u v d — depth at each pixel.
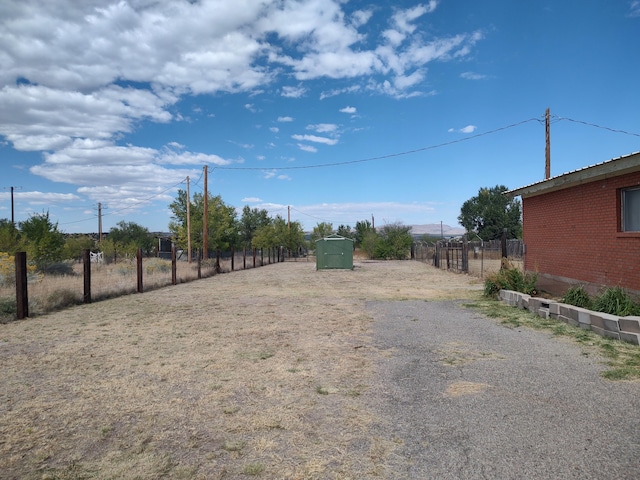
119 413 4.05
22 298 9.28
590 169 8.44
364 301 11.72
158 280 17.22
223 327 8.20
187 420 3.87
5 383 4.96
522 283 10.80
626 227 8.16
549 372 4.94
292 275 23.08
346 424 3.73
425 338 6.92
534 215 11.88
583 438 3.32
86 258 11.71
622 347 5.91
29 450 3.34
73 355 6.19
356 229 63.72
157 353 6.26
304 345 6.64
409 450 3.24
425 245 38.44
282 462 3.11
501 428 3.54
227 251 42.34
